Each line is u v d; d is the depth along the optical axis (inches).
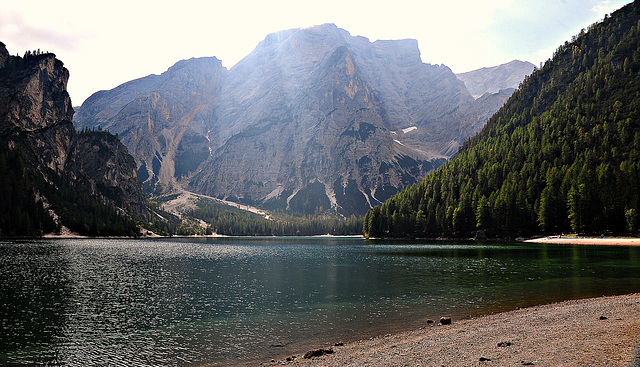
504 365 689.0
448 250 4904.0
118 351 1100.5
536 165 7667.3
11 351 1109.7
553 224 6259.8
